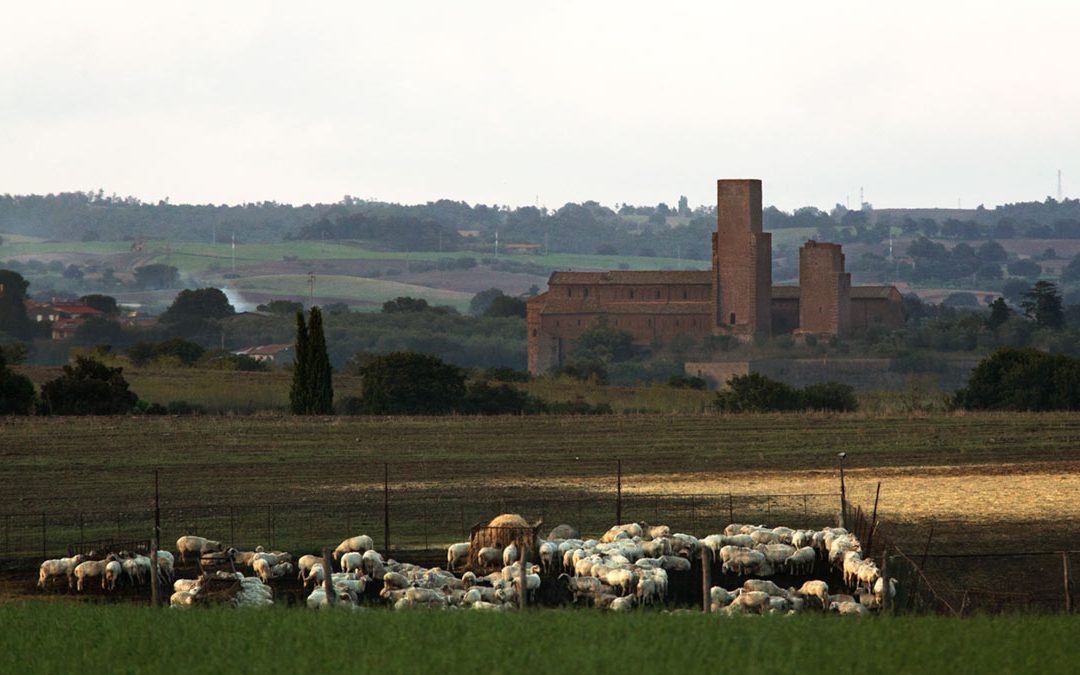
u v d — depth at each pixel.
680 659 101.94
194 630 117.12
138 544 176.12
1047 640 109.12
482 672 99.00
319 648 108.50
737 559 169.75
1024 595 151.75
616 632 113.25
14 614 127.81
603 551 169.00
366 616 123.31
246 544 190.00
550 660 102.12
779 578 169.88
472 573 163.00
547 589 156.88
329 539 194.00
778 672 98.00
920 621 119.06
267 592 150.38
